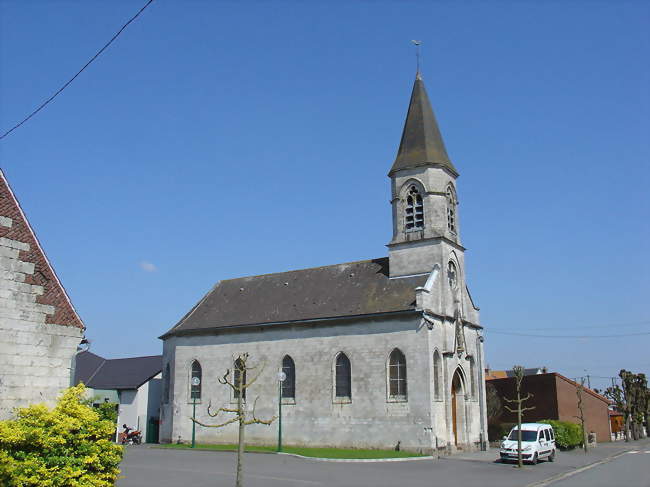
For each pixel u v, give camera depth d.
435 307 42.47
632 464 38.78
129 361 64.19
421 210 45.59
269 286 51.91
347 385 42.75
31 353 21.30
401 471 30.66
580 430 51.25
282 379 41.12
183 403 49.28
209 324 49.72
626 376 72.94
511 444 36.97
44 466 16.67
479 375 47.25
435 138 47.28
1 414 20.17
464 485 26.08
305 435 43.28
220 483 25.12
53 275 22.58
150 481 25.59
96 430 18.02
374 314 42.09
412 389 40.00
